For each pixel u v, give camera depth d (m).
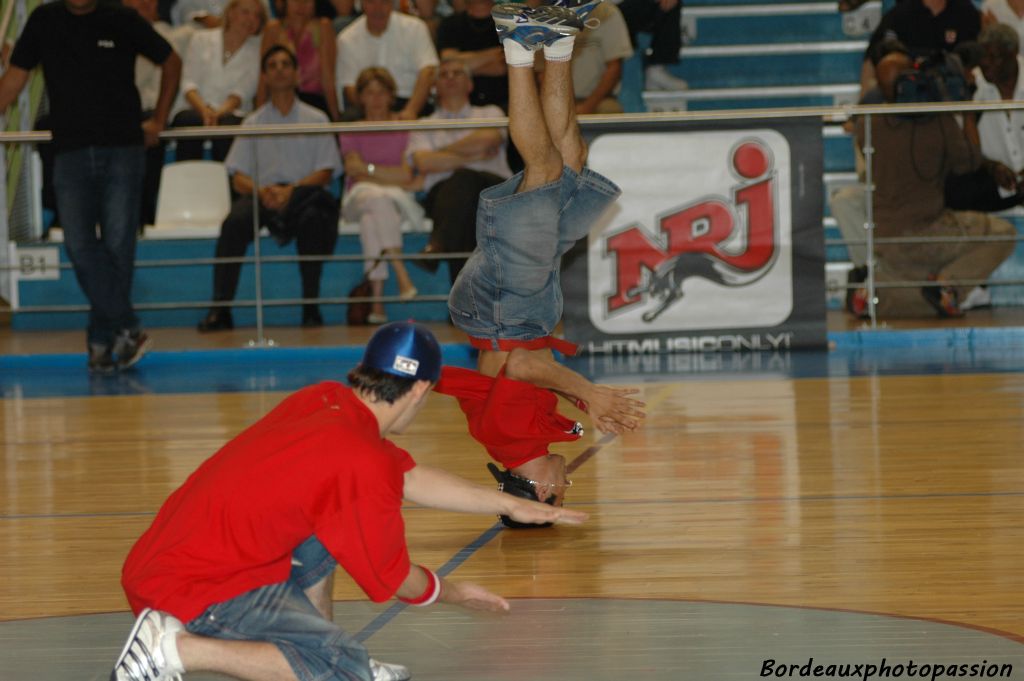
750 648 5.72
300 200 19.38
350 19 20.80
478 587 5.23
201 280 20.92
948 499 8.74
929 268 18.84
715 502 8.87
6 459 11.24
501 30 7.56
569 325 16.73
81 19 15.60
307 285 19.62
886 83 18.69
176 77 16.16
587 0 7.78
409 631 6.16
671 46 21.94
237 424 12.73
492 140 19.39
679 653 5.68
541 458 8.41
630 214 16.56
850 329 18.09
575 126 8.10
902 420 11.92
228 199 20.73
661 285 16.69
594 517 8.56
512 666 5.59
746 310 16.75
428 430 12.16
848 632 5.91
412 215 19.78
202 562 4.77
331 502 4.78
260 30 20.48
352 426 4.94
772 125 16.48
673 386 14.38
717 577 6.99
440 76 19.47
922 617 6.12
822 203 16.58
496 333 8.31
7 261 21.06
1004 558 7.19
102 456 11.26
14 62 15.76
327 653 4.83
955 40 19.39
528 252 7.97
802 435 11.29
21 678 5.57
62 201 16.12
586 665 5.56
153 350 18.00
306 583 5.16
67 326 21.44
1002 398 13.02
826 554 7.40
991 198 18.69
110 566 7.64
